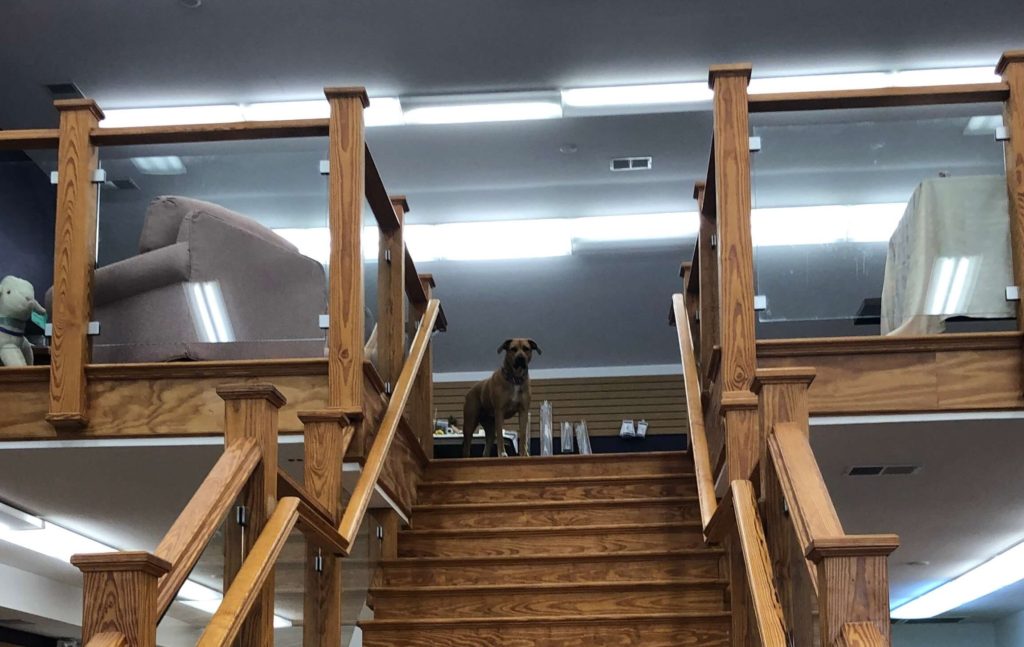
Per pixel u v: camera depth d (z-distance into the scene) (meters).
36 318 4.95
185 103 8.03
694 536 5.45
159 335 4.79
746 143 4.65
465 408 7.84
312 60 7.48
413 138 8.37
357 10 6.93
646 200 9.34
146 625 2.26
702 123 8.17
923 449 4.80
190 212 4.86
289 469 5.05
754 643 3.27
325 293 4.73
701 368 5.62
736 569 3.61
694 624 4.71
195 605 2.74
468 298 10.63
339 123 4.84
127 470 5.00
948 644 11.30
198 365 4.69
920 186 4.68
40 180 4.99
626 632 4.72
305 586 3.55
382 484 5.05
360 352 4.61
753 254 4.59
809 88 7.86
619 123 8.16
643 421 10.95
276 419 3.18
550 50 7.40
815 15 6.96
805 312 4.54
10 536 5.89
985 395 4.46
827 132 4.70
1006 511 5.86
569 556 5.25
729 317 4.51
